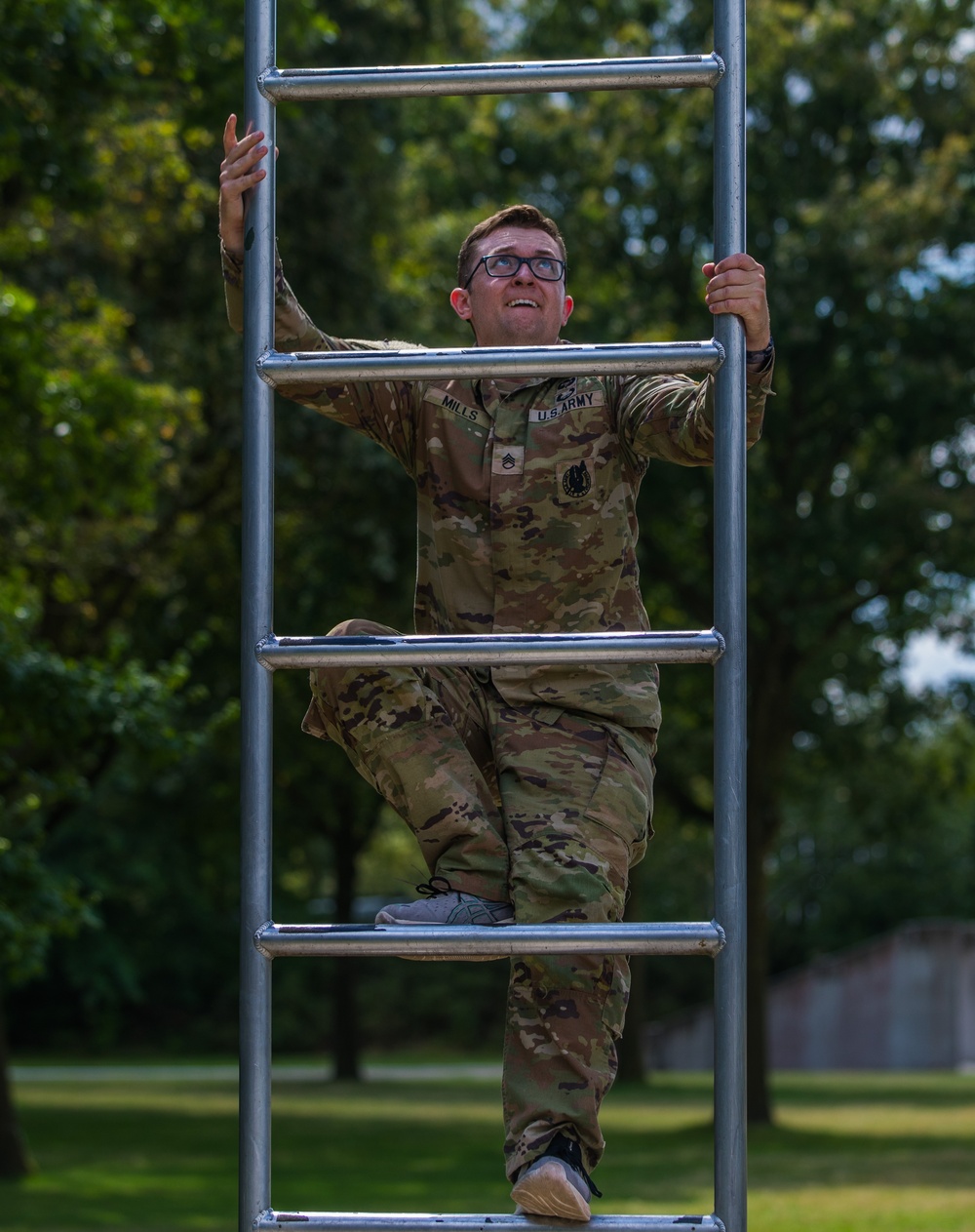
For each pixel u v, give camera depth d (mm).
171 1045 106250
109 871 90625
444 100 50062
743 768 6391
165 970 107062
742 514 6523
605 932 6309
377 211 41375
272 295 6867
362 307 39906
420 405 7762
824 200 46875
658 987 110438
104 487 27188
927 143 49406
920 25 48750
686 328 49781
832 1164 40094
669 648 6430
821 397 48938
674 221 49844
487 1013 111562
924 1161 40750
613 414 7566
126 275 38969
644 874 104312
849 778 63844
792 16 48188
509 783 7219
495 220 7984
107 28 22375
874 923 111562
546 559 7492
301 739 57844
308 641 6547
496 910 6988
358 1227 6230
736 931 6297
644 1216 6328
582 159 50250
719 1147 6230
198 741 26547
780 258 45906
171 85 27000
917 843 108875
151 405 27234
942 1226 27984
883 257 45438
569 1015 6832
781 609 47750
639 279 50406
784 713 52656
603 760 7242
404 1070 90812
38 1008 106062
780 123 48594
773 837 52719
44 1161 42562
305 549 47562
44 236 33188
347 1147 45281
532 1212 6438
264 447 6703
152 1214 31734
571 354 6559
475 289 7918
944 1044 89062
